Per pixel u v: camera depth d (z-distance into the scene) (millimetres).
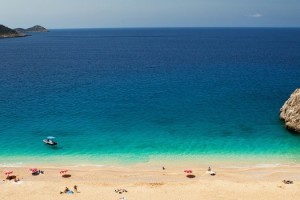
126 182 41375
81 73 121938
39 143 54000
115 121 64438
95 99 80875
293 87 92812
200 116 67500
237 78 107875
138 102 78188
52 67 139125
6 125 61844
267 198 37125
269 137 56188
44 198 37125
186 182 41250
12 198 37062
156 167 46000
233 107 73625
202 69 130125
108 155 49906
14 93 87125
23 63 153625
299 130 56938
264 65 140000
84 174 43594
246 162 47438
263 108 72562
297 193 38125
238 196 37656
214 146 52969
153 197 37469
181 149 51969
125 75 116438
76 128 60719
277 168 45375
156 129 60250
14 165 46469
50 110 71375
